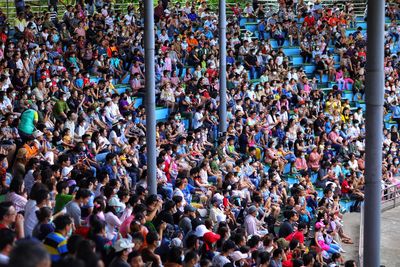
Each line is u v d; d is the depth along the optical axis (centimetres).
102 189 1839
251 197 2817
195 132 3170
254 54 4375
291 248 2153
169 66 3831
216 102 3634
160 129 3131
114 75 3728
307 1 5559
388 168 3728
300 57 4825
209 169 2838
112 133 2812
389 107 4516
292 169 3450
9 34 4012
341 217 2986
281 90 4103
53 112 2852
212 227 1983
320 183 3391
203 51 4128
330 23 5091
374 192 1673
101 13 4216
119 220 1648
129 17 4375
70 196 1641
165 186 2439
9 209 1251
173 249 1478
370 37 1609
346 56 4738
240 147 3419
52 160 2303
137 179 2562
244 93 3816
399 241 3022
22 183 1616
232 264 1652
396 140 4116
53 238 1201
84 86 3138
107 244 1334
